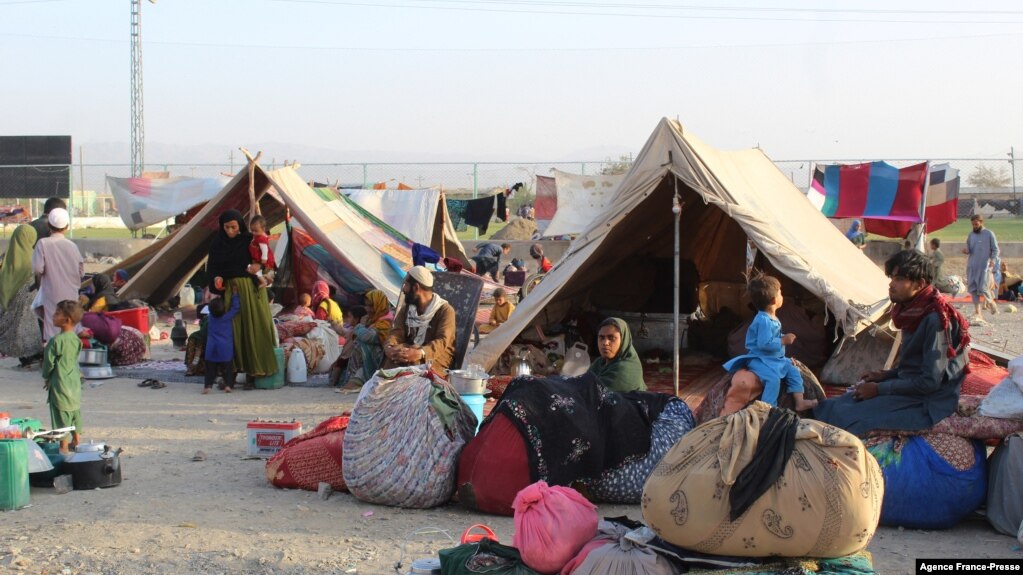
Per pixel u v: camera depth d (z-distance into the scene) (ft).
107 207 192.75
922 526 19.04
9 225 140.87
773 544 14.32
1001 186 104.68
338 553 17.54
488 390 32.45
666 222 41.34
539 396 19.83
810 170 78.64
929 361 18.90
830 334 39.47
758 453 14.55
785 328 38.37
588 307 44.39
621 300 45.06
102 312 41.34
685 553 14.74
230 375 35.24
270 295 50.26
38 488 22.07
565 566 15.03
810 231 39.78
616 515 19.76
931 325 19.03
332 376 36.63
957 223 149.59
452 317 29.27
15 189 105.50
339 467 21.59
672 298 44.98
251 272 34.99
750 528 14.29
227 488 22.16
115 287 51.80
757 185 39.14
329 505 20.77
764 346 20.29
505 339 33.83
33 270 39.34
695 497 14.43
